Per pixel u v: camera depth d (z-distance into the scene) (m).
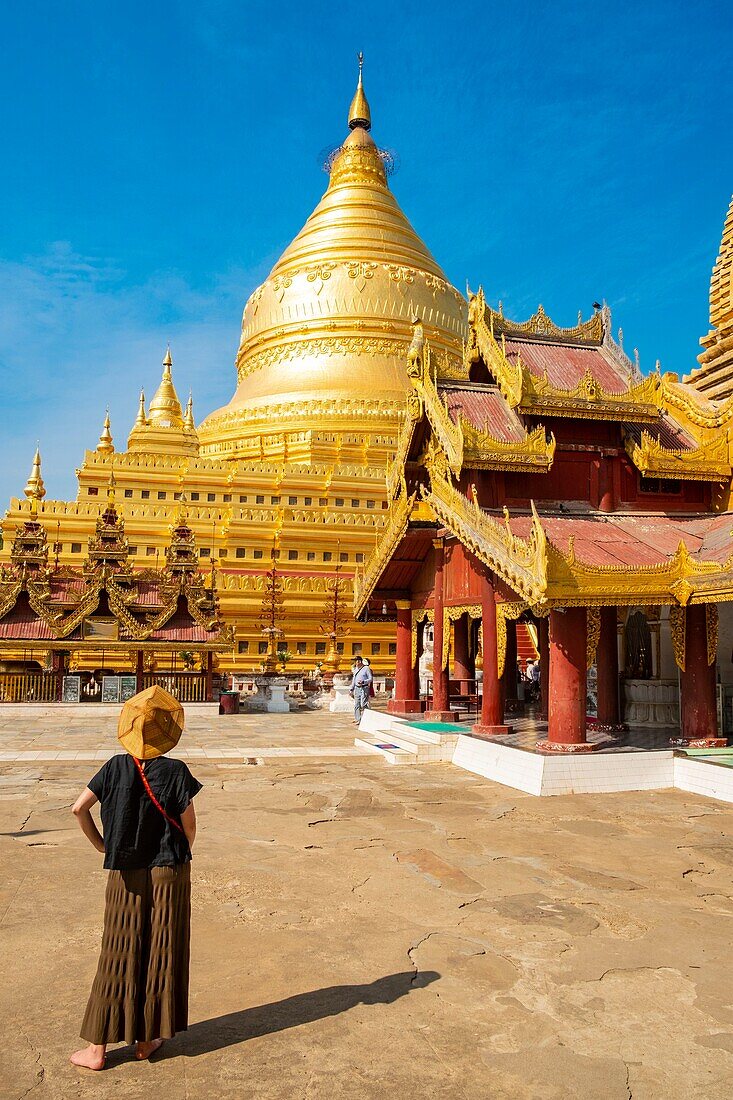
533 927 10.27
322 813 16.77
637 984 8.61
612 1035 7.51
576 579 19.20
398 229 74.88
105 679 38.66
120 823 6.90
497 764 20.92
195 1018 7.77
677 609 21.31
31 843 14.13
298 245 74.62
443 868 12.80
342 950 9.47
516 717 29.36
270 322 71.19
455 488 24.47
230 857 13.40
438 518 25.39
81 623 38.69
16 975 8.71
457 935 9.98
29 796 18.23
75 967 8.93
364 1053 7.13
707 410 25.36
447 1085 6.64
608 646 25.45
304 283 70.50
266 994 8.30
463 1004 8.09
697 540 22.66
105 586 39.12
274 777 21.11
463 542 23.14
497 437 24.09
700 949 9.60
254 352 72.19
